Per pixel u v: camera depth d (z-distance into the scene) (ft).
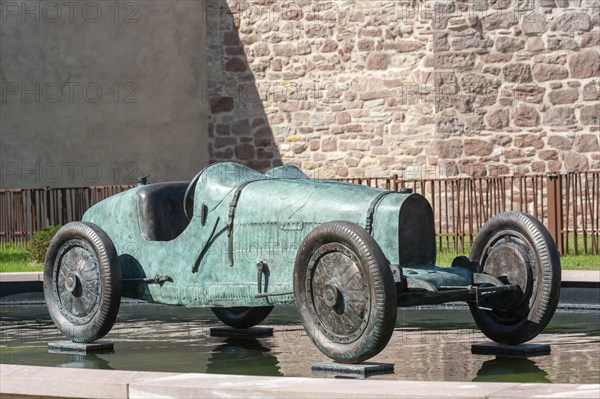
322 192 23.35
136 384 17.69
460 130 60.49
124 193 27.07
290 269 23.16
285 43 66.44
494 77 59.88
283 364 23.07
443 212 60.80
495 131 59.88
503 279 23.89
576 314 32.19
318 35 65.67
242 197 24.22
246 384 17.39
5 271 43.21
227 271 24.31
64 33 60.13
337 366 21.33
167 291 25.46
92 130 61.21
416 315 32.68
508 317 24.13
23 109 58.39
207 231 24.71
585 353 23.76
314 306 21.66
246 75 67.31
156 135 64.64
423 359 23.21
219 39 67.82
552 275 23.15
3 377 18.84
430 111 62.85
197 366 23.02
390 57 63.82
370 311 20.48
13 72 58.18
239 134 67.41
